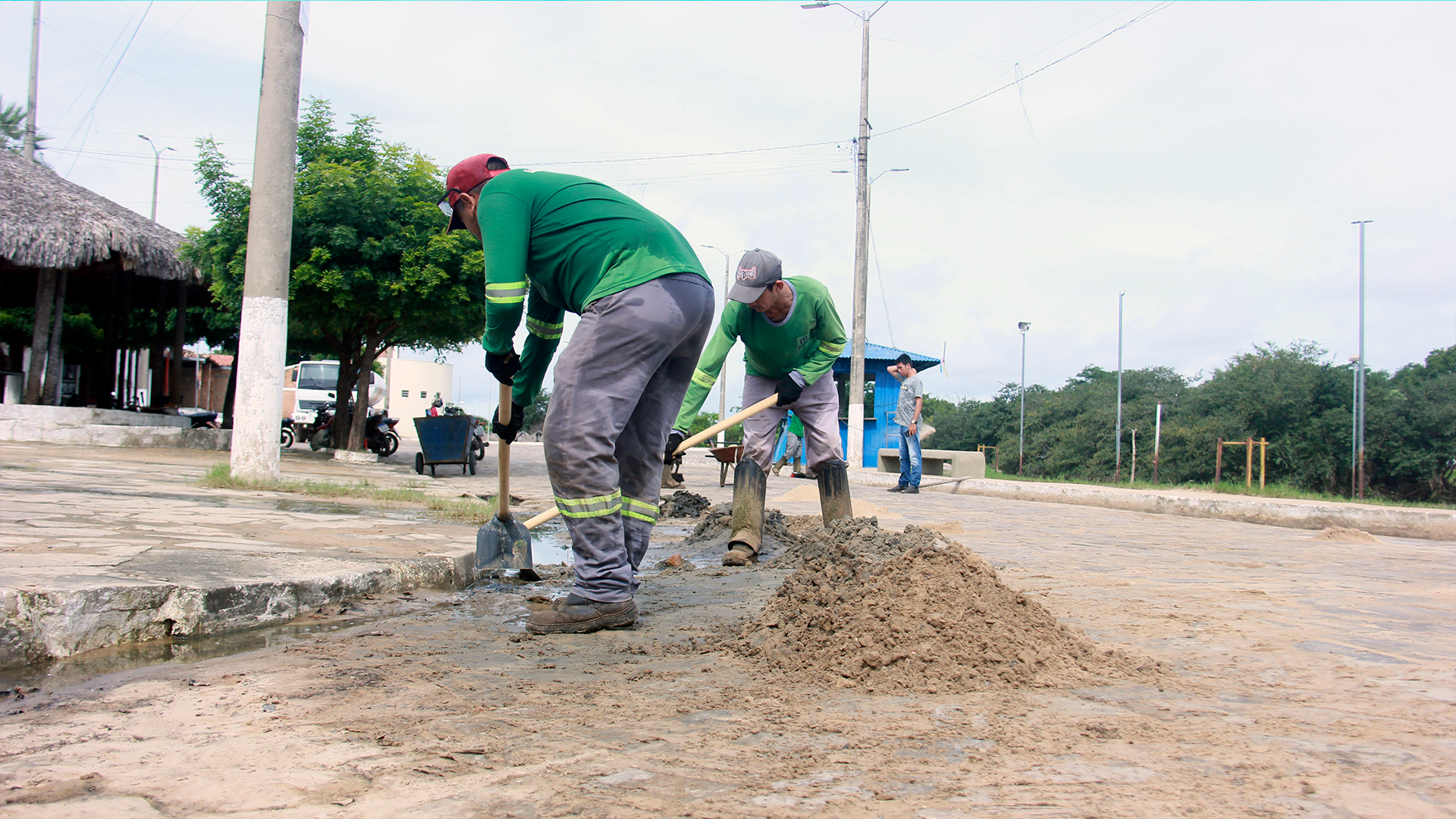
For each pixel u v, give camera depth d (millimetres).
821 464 5117
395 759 1656
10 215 11656
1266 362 29453
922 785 1548
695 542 5637
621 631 2947
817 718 1958
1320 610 3463
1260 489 20375
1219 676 2369
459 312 13359
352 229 12523
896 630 2438
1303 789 1536
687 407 4691
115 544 3578
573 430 2965
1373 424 26703
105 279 16344
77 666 2383
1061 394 40312
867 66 19188
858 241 19047
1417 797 1507
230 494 6691
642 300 2973
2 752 1685
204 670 2342
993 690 2197
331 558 3725
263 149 7539
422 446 11969
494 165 3307
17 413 12492
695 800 1468
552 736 1814
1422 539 9359
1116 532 7680
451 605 3461
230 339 21672
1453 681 2330
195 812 1403
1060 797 1493
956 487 15219
